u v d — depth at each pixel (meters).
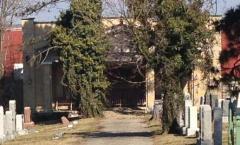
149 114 41.41
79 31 39.78
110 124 33.84
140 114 41.72
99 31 38.81
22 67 50.38
